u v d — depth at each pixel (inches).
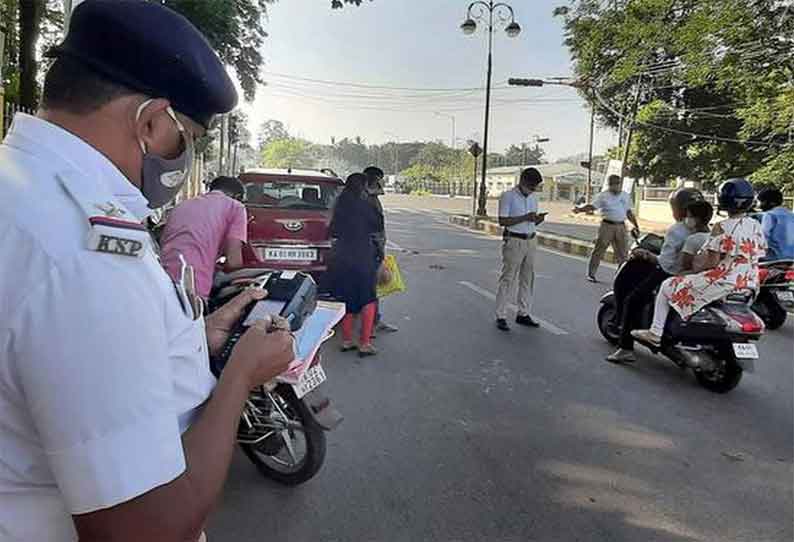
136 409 34.1
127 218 36.7
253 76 546.9
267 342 46.4
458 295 352.5
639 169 1131.9
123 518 34.0
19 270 33.3
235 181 194.4
